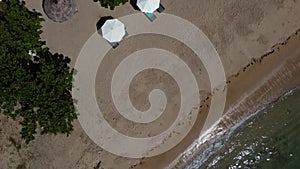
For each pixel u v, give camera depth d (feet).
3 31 49.16
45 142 55.11
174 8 54.08
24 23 49.90
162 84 54.80
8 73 49.73
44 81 49.75
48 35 53.93
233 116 56.18
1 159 55.36
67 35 53.98
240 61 55.16
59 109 50.26
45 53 53.11
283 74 55.77
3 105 50.93
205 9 54.24
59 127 51.03
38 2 53.36
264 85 55.83
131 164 55.93
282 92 56.24
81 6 53.57
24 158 55.42
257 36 54.90
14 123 54.75
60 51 54.24
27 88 49.62
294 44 55.47
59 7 50.90
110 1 52.19
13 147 55.26
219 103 55.67
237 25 54.60
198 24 54.44
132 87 54.75
